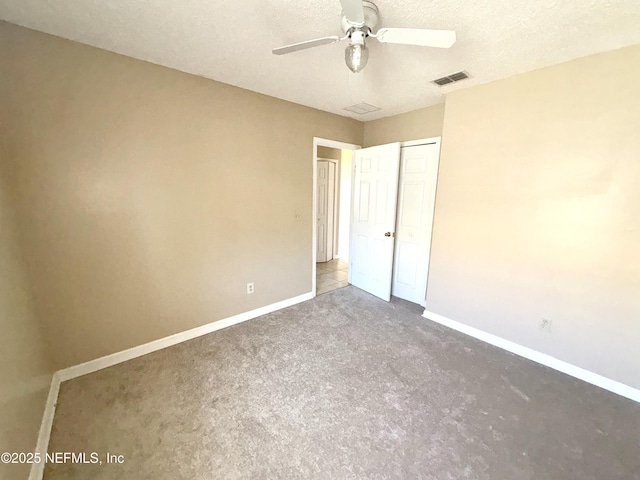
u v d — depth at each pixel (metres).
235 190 2.73
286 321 2.98
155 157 2.22
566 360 2.15
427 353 2.40
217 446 1.52
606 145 1.86
